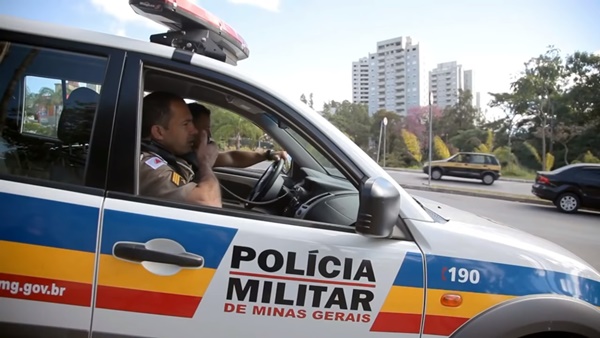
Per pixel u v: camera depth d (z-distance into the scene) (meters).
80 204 1.42
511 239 1.74
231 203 2.37
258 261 1.45
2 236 1.37
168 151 1.90
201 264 1.42
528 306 1.56
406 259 1.53
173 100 1.91
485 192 15.34
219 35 1.94
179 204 1.50
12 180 1.45
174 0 1.67
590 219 10.01
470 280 1.56
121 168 1.47
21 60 1.55
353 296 1.49
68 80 1.55
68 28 1.57
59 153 1.53
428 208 2.04
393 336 1.51
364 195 1.43
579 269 1.74
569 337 1.65
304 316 1.47
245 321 1.44
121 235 1.40
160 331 1.41
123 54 1.54
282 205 2.31
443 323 1.53
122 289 1.39
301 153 2.87
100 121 1.49
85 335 1.39
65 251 1.38
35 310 1.38
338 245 1.50
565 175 11.09
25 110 1.57
